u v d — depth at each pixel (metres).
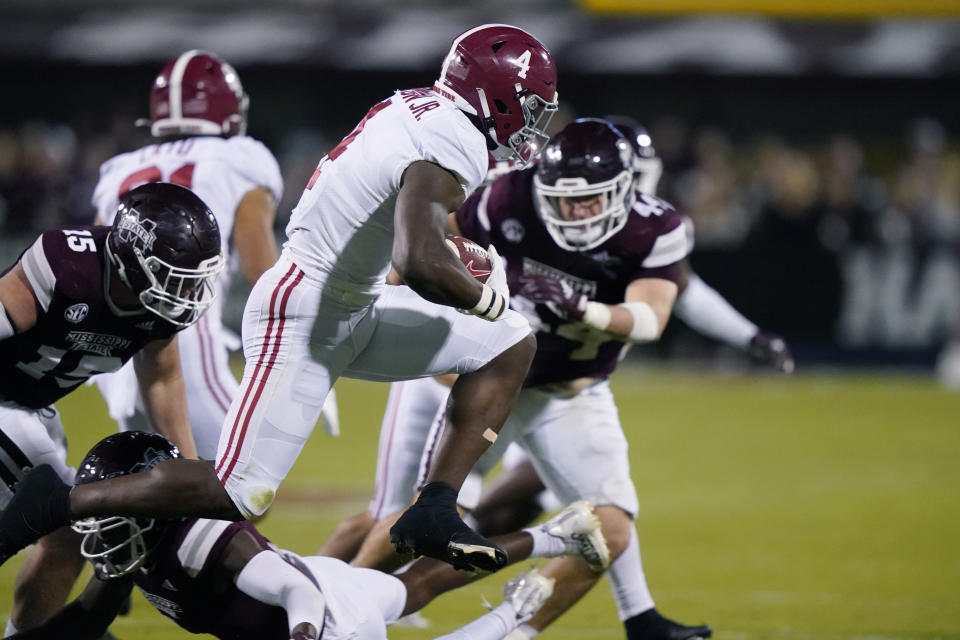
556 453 15.80
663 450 33.97
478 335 12.84
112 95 62.72
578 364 15.88
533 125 12.64
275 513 24.80
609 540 15.41
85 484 11.77
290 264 12.39
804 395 44.78
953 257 48.94
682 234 16.31
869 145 61.94
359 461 31.47
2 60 60.84
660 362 51.50
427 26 62.03
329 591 12.09
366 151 11.95
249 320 12.51
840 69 59.47
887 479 30.28
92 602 12.28
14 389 13.32
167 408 14.25
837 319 48.88
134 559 11.87
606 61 59.47
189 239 12.44
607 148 15.27
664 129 50.09
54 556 13.69
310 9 65.25
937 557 22.47
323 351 12.39
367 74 62.91
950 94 61.31
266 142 60.88
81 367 13.40
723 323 19.14
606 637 16.86
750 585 20.11
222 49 60.62
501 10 63.12
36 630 12.20
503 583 20.06
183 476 11.77
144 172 16.64
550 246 16.08
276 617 11.92
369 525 16.55
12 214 48.81
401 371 12.93
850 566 21.62
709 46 59.72
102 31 61.62
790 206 48.53
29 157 49.50
